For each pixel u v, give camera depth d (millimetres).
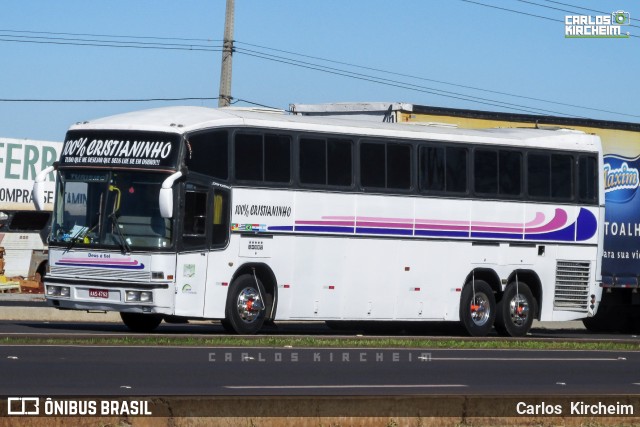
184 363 22062
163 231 28859
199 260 29375
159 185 28984
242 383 19141
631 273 42406
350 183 32406
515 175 35750
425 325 38625
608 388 20781
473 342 30281
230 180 30078
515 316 35625
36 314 39188
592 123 41938
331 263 31969
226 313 30031
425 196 33812
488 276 35312
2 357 21672
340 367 22875
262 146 30797
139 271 28750
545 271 36250
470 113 40125
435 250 34000
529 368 24391
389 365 23750
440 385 20156
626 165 42406
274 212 30891
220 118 30141
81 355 22625
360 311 32562
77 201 29750
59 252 29656
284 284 31078
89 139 29953
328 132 32062
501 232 35312
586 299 37125
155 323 32750
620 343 32500
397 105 38406
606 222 41812
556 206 36500
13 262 59531
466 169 34750
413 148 33688
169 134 29203
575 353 29000
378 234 32844
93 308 29172
